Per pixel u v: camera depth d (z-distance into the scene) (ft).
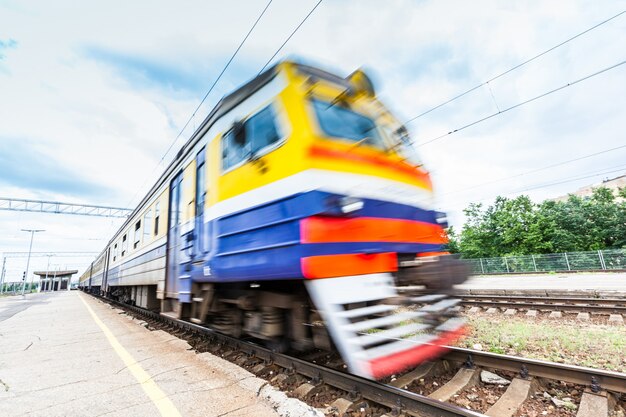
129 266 33.32
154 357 15.16
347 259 9.57
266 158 11.09
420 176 14.05
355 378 9.90
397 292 11.30
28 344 20.29
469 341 16.14
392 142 13.75
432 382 10.89
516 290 33.12
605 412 8.45
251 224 11.28
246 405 9.42
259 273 10.61
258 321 12.81
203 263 14.42
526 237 92.02
